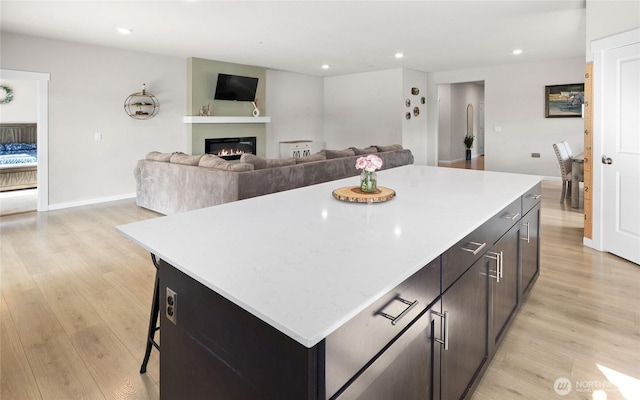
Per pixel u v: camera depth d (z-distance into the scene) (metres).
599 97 3.57
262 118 8.27
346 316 0.86
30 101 8.09
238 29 5.07
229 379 1.07
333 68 8.62
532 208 2.58
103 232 4.46
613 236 3.53
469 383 1.62
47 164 5.63
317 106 10.11
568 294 2.77
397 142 8.98
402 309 1.09
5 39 5.14
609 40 3.41
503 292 2.02
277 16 4.52
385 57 7.27
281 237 1.41
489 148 8.84
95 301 2.70
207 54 6.79
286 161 4.64
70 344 2.17
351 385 0.92
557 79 7.79
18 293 2.82
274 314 0.86
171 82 6.97
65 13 4.36
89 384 1.84
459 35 5.54
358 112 9.58
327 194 2.21
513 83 8.35
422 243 1.33
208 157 4.67
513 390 1.79
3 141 7.75
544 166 8.15
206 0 3.95
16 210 5.60
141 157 6.67
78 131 5.91
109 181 6.31
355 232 1.47
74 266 3.37
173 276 1.27
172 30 5.12
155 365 1.99
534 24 4.97
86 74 5.93
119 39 5.61
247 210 1.83
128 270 3.27
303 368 0.84
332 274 1.08
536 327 2.34
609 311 2.52
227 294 0.97
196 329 1.18
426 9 4.32
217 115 7.60
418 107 9.37
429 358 1.27
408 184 2.52
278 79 9.04
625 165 3.36
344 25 4.93
